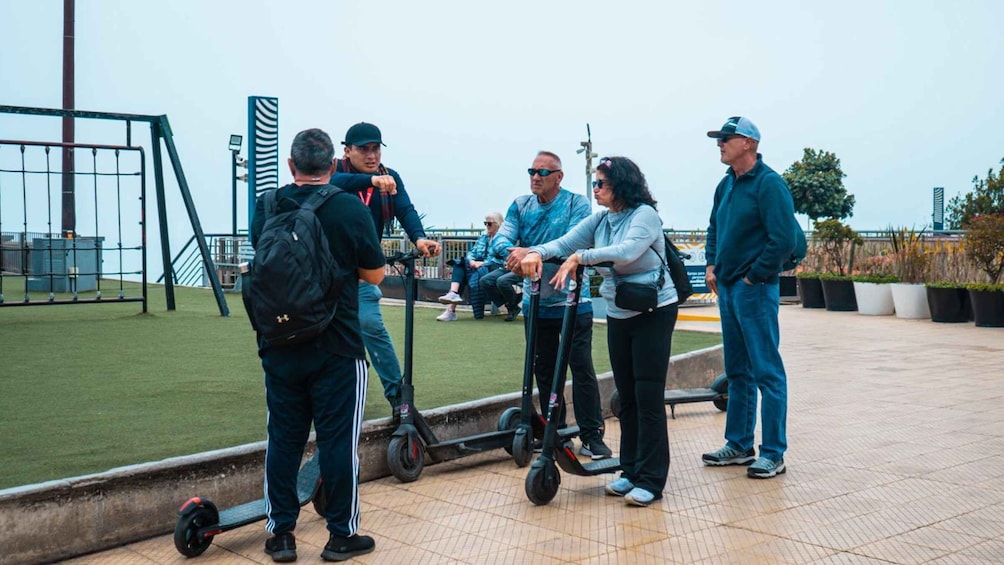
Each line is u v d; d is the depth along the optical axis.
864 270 17.20
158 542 3.94
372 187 5.18
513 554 3.77
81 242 14.91
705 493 4.67
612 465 4.82
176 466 4.06
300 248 3.60
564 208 5.52
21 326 9.22
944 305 13.99
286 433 3.79
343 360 3.76
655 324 4.51
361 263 3.80
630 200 4.53
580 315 5.41
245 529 4.17
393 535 4.04
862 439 5.80
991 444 5.61
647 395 4.51
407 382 5.05
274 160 14.61
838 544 3.82
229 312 10.73
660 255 4.57
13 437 4.71
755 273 4.95
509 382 6.62
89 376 6.44
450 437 5.39
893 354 10.12
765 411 5.00
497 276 11.13
